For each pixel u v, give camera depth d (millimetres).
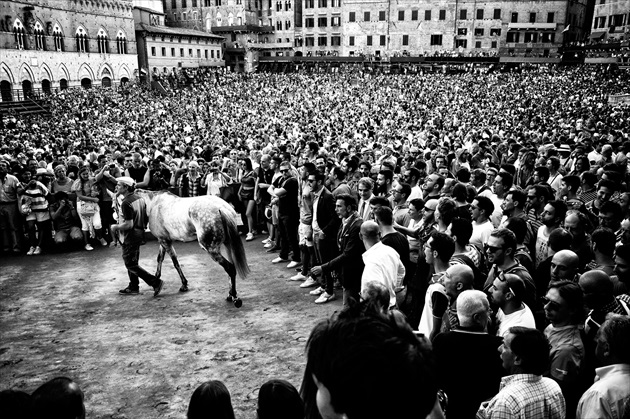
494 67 73125
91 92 53188
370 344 1579
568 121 31953
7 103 44969
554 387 3445
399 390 1470
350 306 1981
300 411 3197
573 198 8523
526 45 77375
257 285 10008
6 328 8078
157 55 73312
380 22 82625
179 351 7211
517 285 4363
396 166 13148
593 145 17391
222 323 8180
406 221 8375
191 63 80312
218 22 88062
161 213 9258
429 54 81125
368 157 13469
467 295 4020
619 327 3363
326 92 63438
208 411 3287
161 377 6500
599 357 3537
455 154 15102
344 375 1540
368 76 71562
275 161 12625
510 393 3375
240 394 6074
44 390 2844
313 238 9438
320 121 39812
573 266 5031
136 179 13523
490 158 13805
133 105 51344
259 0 89312
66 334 7828
